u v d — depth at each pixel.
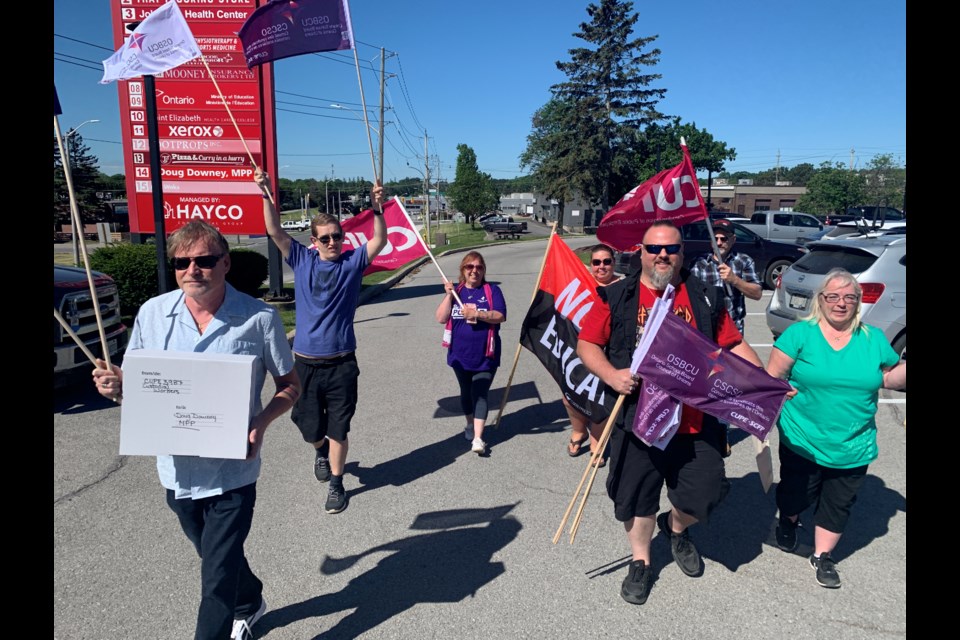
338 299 4.03
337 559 3.54
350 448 5.23
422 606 3.11
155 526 3.89
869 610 3.05
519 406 6.37
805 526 3.89
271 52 4.49
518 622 2.98
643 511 3.10
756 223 23.64
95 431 5.54
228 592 2.44
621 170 45.28
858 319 3.10
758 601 3.13
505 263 24.80
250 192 11.76
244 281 13.55
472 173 64.12
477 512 4.08
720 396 2.87
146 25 4.02
